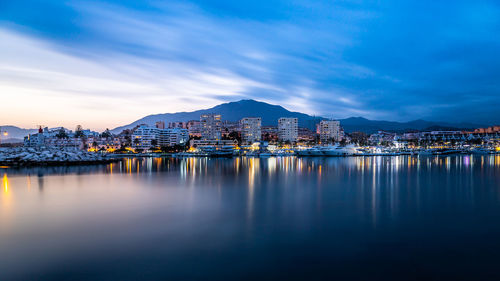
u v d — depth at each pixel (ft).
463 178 294.25
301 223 135.64
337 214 151.12
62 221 141.28
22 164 466.29
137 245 109.81
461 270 89.10
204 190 228.63
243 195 205.67
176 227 131.13
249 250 104.68
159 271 89.66
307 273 88.12
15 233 123.54
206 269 90.94
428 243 110.01
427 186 241.76
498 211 154.81
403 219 140.87
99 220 142.82
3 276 86.89
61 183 273.33
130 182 279.49
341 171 377.71
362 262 94.84
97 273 88.53
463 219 140.26
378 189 228.02
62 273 88.58
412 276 85.97
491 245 107.34
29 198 198.59
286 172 369.09
